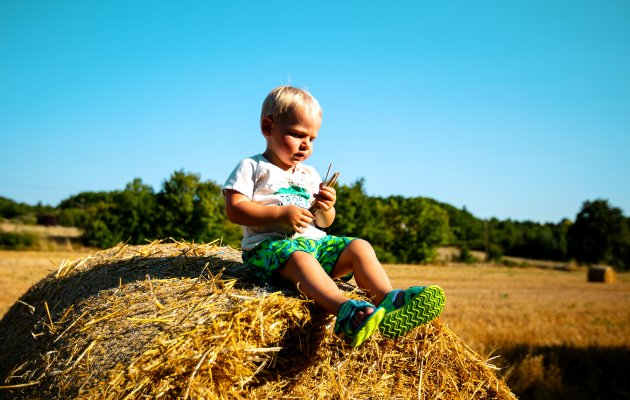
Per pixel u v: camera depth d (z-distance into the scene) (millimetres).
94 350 2586
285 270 2854
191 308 2609
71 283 3607
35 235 38188
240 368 2408
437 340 3189
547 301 18562
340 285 3240
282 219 2896
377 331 2998
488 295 20344
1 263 24109
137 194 37469
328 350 2824
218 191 35156
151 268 3348
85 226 38031
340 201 43156
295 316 2633
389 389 3010
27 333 3518
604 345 9758
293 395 2670
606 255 61469
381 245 45344
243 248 3162
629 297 21859
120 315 2744
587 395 7176
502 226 74562
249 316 2510
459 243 67062
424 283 24750
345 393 2848
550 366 7797
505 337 9688
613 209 62062
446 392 3188
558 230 66875
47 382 2670
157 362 2307
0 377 3498
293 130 3105
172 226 34375
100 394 2297
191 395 2248
